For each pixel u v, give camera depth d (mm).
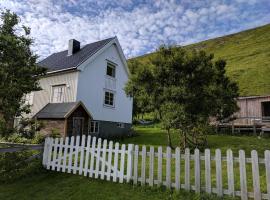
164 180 7582
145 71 12133
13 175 8625
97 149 8305
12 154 9406
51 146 9445
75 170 8578
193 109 11445
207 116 12109
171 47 12391
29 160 9391
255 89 38344
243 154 6035
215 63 15727
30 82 9648
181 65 11617
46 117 17828
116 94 24016
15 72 9211
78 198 6547
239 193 6000
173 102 11336
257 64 54656
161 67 11828
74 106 17656
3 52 8961
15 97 9406
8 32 9523
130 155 7652
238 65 60000
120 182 7566
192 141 13922
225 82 15828
